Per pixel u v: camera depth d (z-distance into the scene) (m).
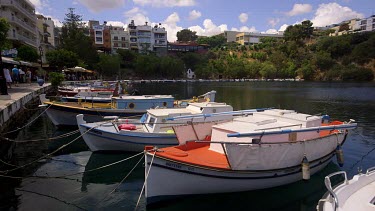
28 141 16.20
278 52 121.38
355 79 92.75
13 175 11.46
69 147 15.40
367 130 19.50
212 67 114.06
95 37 104.31
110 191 10.02
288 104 35.03
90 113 18.33
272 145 9.21
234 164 8.72
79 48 70.56
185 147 10.67
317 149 10.62
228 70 113.69
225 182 8.94
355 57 99.81
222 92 54.00
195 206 8.91
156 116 13.38
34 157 13.76
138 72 96.00
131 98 19.08
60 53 52.78
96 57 77.12
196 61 116.38
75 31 74.56
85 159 13.47
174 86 71.44
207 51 129.38
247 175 9.04
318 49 115.50
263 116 12.35
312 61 107.44
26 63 36.00
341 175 11.12
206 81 101.25
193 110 15.20
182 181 8.70
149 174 8.47
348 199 6.07
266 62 117.62
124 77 90.19
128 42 109.25
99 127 13.74
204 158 9.67
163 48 116.69
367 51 97.94
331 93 49.94
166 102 19.50
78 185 10.54
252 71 114.12
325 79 100.69
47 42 76.44
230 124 10.64
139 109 18.91
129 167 12.37
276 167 9.48
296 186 10.21
